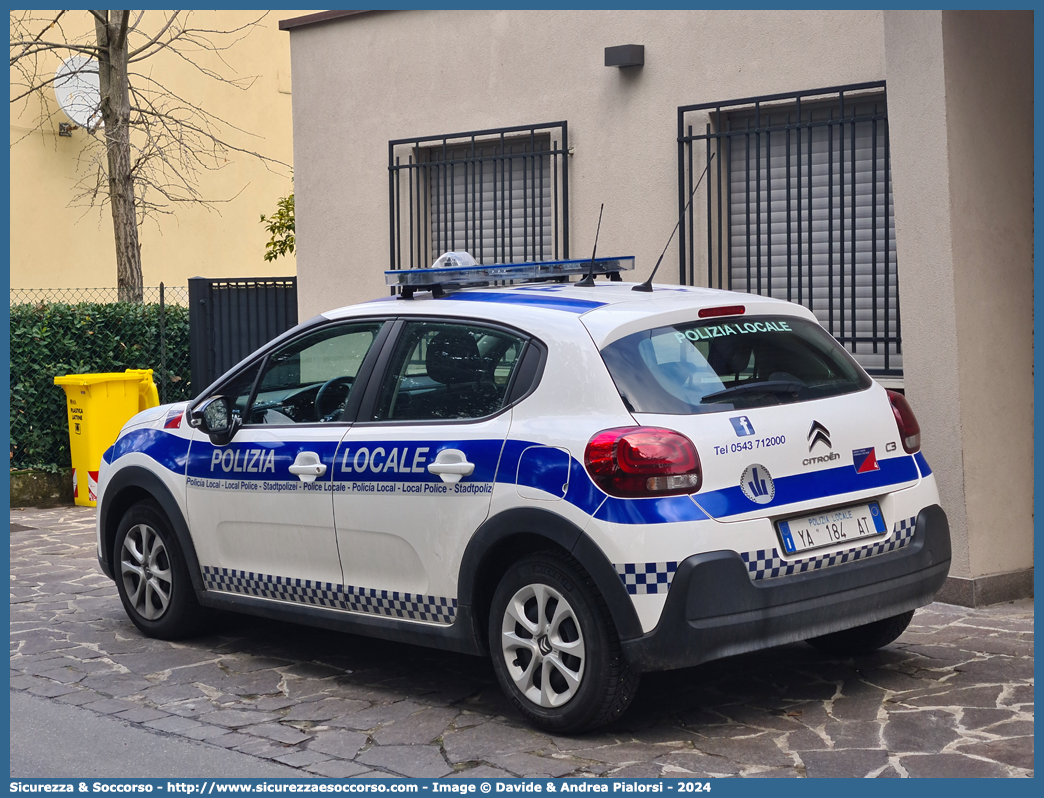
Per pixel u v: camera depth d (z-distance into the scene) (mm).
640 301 5098
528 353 4965
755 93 8078
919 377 6594
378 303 5758
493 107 9586
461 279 5680
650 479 4445
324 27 10719
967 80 6484
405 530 5195
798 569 4652
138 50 15680
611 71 8828
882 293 7773
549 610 4770
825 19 7723
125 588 6656
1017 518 6785
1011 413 6738
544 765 4469
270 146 21219
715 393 4727
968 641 5891
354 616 5496
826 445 4852
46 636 6629
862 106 7777
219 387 6281
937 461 6566
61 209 17984
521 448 4793
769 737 4664
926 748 4477
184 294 20016
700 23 8328
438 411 5238
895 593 4957
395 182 10305
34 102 17516
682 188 8422
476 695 5383
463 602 4996
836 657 5730
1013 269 6750
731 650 4461
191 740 4898
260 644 6391
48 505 11430
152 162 19172
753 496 4586
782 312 5258
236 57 20484
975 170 6527
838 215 7949
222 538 6074
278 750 4750
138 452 6508
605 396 4664
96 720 5191
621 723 4902
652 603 4395
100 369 12109
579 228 9117
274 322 12047
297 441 5723
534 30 9281
